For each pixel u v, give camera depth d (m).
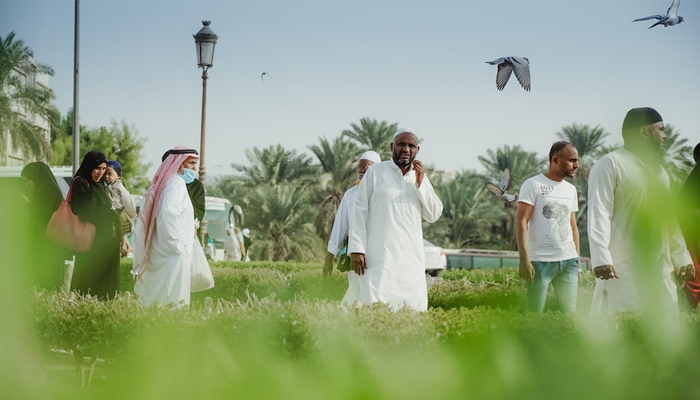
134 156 61.88
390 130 48.62
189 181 9.42
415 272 7.30
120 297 6.25
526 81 7.98
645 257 6.18
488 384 3.64
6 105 38.44
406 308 5.32
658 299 6.16
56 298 6.05
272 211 47.00
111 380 4.15
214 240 35.31
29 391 4.03
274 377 3.51
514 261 43.75
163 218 8.19
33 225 7.94
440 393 3.54
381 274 7.21
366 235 7.33
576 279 8.25
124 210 10.68
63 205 8.14
